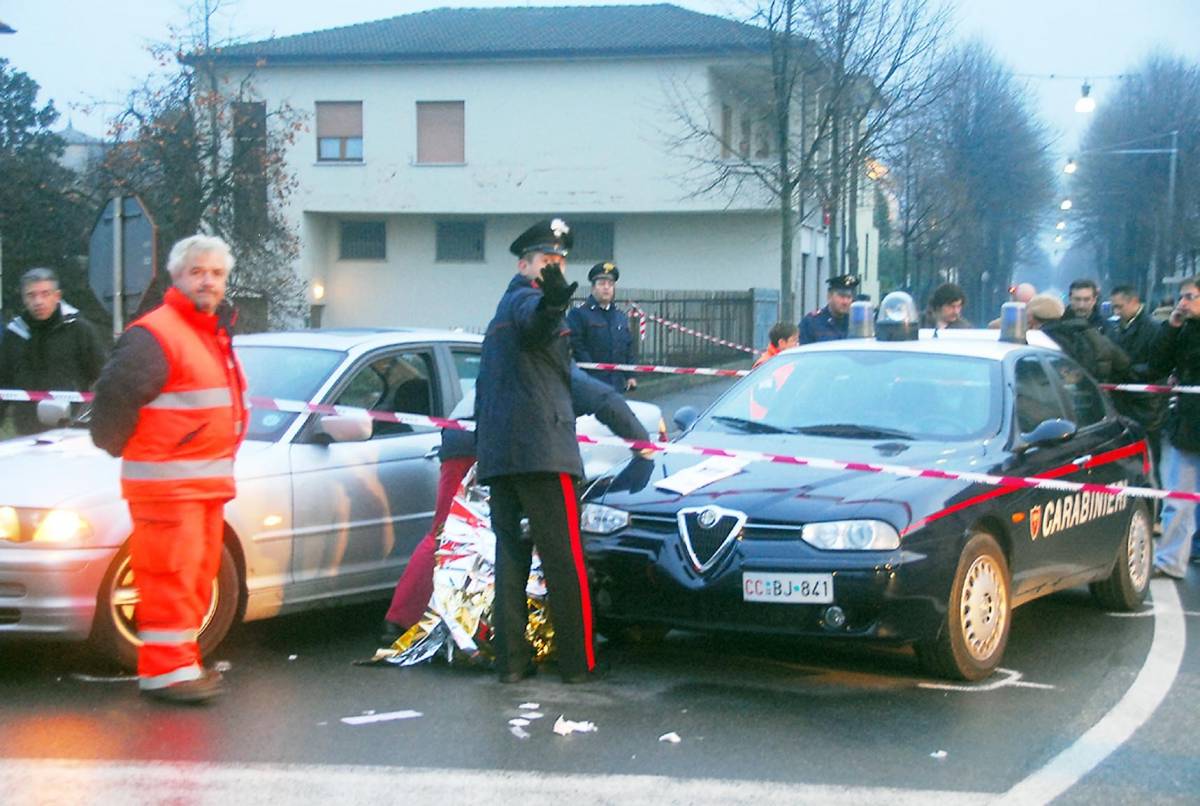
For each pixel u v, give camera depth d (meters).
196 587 6.27
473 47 38.25
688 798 5.01
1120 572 8.55
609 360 11.05
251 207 29.31
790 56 28.53
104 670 6.83
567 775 5.26
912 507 6.46
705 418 8.12
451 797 5.00
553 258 6.64
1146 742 5.82
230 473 6.29
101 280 11.76
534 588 7.10
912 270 49.56
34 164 30.55
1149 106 63.22
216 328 6.26
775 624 6.40
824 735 5.83
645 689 6.59
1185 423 9.72
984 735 5.87
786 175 28.81
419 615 7.28
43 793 5.01
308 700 6.36
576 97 38.12
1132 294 11.58
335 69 38.81
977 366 7.88
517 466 6.46
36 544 6.39
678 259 39.28
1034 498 7.31
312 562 7.43
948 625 6.57
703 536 6.55
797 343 12.17
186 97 26.95
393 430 8.02
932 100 29.31
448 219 39.97
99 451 7.08
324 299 40.41
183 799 4.96
